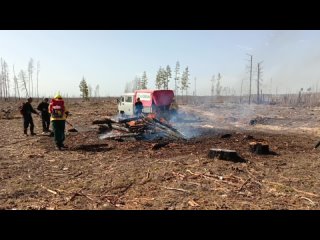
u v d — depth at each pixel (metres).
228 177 7.91
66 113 11.82
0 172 8.44
